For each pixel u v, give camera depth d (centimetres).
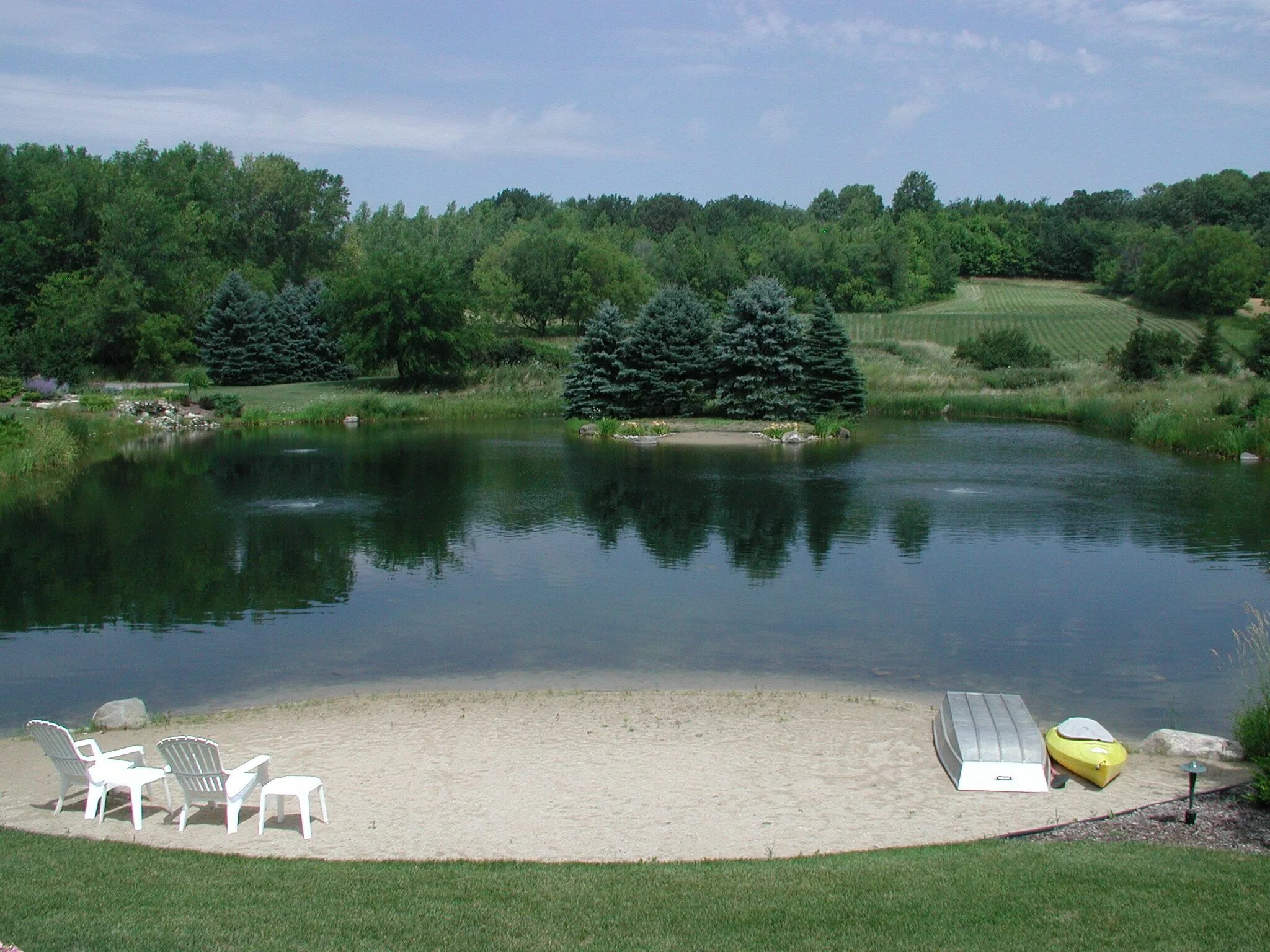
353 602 1748
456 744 1089
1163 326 10294
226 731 1141
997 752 977
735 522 2512
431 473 3459
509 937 641
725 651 1473
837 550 2172
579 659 1437
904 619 1641
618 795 946
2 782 998
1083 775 988
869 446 4369
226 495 2955
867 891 714
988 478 3297
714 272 11794
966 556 2116
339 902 695
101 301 6631
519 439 4675
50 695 1295
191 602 1750
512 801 930
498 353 7238
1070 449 4209
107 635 1555
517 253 10000
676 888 722
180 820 890
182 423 5103
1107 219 17262
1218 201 16238
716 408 5762
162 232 7738
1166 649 1481
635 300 9762
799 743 1092
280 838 847
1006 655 1454
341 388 6650
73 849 806
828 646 1494
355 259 10962
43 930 641
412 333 6381
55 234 7962
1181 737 1077
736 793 950
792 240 13825
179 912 674
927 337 9662
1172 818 886
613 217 18025
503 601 1753
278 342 7025
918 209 18775
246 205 10375
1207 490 3017
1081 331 9994
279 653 1465
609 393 5516
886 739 1106
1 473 3228
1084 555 2120
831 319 5506
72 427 4091
